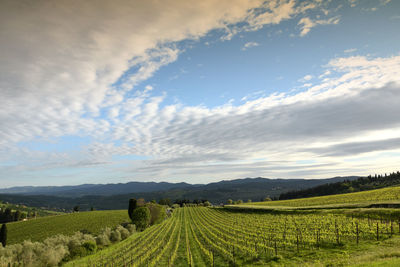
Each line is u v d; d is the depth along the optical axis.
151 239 44.56
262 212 76.25
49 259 30.23
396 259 16.08
